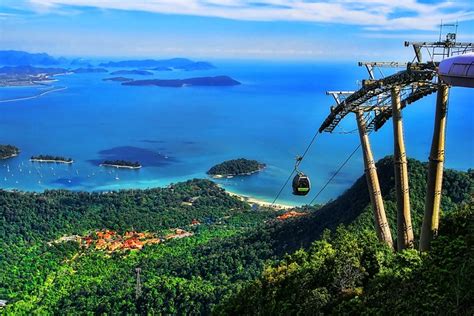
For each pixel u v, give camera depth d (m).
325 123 30.33
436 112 22.81
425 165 66.44
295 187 28.81
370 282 25.83
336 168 186.12
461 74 17.94
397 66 24.69
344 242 31.19
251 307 32.09
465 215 27.33
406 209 26.25
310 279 28.89
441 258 23.58
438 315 20.36
